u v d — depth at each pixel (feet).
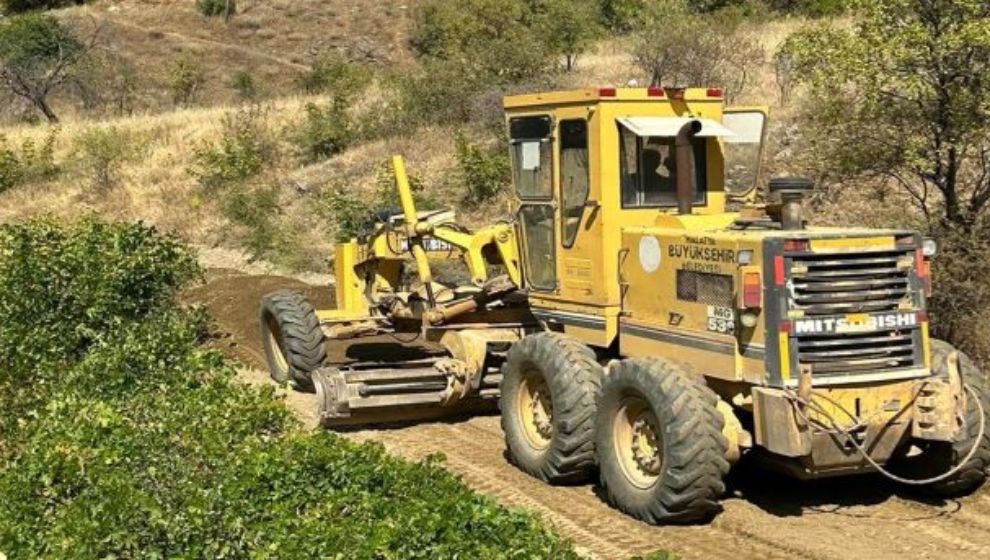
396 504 21.01
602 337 27.86
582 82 74.43
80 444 24.82
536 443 28.32
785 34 76.23
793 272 23.48
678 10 87.56
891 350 24.22
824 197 43.24
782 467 24.64
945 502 25.89
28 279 38.24
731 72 67.15
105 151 87.81
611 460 25.67
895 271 24.38
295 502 22.04
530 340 27.94
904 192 41.63
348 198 64.23
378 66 160.66
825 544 23.44
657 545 23.63
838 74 33.71
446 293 34.73
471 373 31.99
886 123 34.45
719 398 24.66
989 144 36.60
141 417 27.43
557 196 28.84
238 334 46.52
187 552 20.24
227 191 76.23
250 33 172.96
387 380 32.01
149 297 41.57
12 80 134.51
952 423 23.71
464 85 79.00
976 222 34.71
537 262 30.27
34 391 32.37
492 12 98.48
